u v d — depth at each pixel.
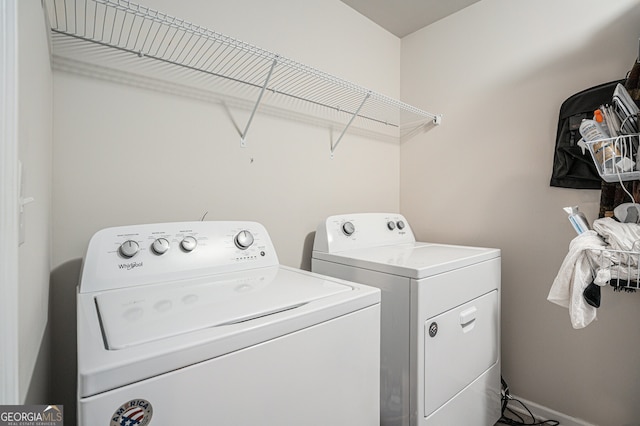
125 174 1.20
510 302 1.80
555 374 1.65
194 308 0.78
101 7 1.13
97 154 1.13
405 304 1.20
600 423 1.51
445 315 1.28
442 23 2.11
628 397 1.44
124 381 0.53
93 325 0.69
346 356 0.87
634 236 1.09
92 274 0.92
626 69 1.42
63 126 1.07
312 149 1.82
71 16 1.07
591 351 1.54
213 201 1.43
